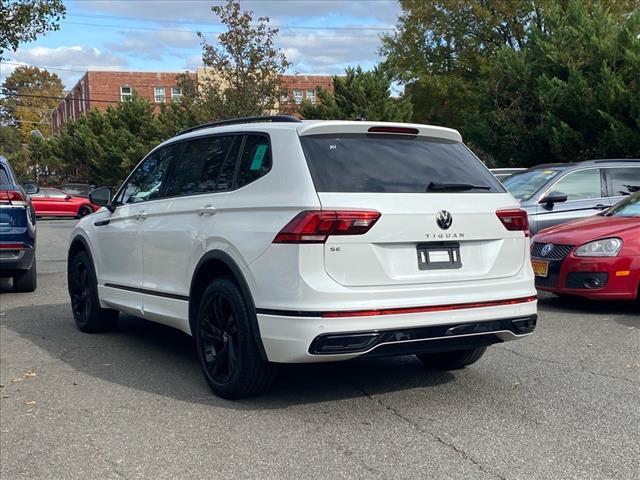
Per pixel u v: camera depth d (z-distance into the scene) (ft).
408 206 14.62
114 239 21.61
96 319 23.40
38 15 43.34
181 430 14.37
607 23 70.13
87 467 12.69
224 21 87.56
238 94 87.66
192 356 20.66
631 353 19.98
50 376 18.58
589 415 14.92
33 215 33.22
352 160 15.15
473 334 15.15
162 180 20.02
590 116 64.85
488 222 15.60
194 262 17.07
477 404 15.74
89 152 139.64
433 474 12.07
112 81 186.09
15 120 287.07
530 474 12.02
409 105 95.50
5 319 26.55
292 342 13.92
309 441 13.64
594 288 25.07
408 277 14.49
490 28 111.04
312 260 13.84
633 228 25.31
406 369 18.74
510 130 72.90
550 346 20.88
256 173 15.83
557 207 32.91
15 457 13.21
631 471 12.10
